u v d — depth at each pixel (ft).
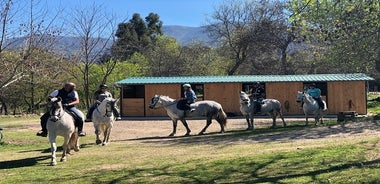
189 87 62.44
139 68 166.91
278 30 160.56
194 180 27.43
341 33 37.63
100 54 133.39
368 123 62.18
